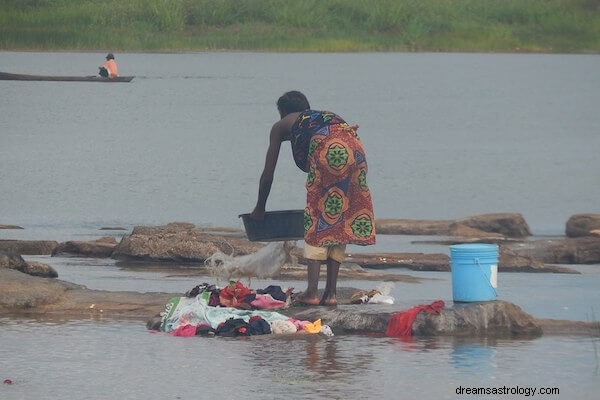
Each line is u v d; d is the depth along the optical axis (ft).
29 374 110.11
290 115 136.46
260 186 135.54
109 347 121.49
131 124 466.29
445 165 358.84
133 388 104.99
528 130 469.16
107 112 504.43
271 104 546.67
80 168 340.18
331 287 136.26
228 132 442.50
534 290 164.76
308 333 127.44
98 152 377.91
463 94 607.78
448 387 105.29
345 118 498.28
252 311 132.05
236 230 229.66
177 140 414.41
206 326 128.77
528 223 264.11
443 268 186.60
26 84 600.80
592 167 357.82
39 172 330.34
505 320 129.18
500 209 285.64
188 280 169.17
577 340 125.70
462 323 127.85
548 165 361.51
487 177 336.08
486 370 111.45
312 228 134.51
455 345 122.31
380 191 310.45
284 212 135.74
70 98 550.36
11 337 126.11
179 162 356.59
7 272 148.36
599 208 287.89
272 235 136.56
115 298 144.97
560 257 202.28
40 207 273.33
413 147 406.00
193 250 187.01
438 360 115.34
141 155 371.97
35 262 163.94
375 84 644.69
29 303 141.49
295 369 111.65
